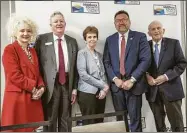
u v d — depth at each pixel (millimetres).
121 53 2648
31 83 2229
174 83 2688
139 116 2662
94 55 2666
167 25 2850
